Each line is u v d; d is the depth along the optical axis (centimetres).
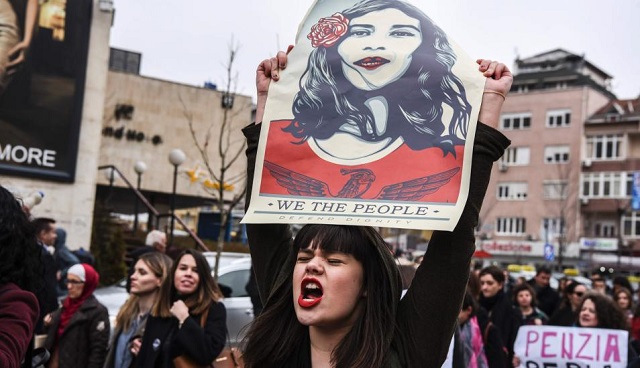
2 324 262
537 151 5928
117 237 1794
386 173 232
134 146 3125
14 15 1598
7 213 281
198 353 518
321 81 247
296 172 239
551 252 5062
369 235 235
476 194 227
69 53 1659
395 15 250
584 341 643
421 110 236
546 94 5938
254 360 246
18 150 1598
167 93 3183
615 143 5747
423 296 229
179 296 541
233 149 3073
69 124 1655
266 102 249
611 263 5441
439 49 243
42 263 296
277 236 263
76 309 607
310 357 240
